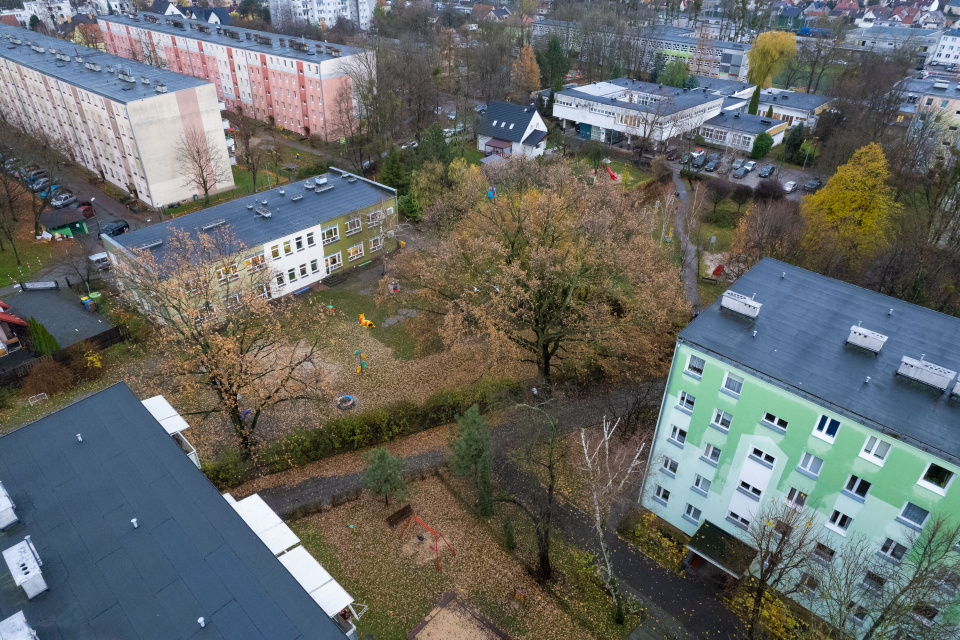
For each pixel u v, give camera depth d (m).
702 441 32.34
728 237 77.12
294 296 59.94
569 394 48.25
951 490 24.31
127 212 78.62
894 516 26.50
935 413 25.64
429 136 80.25
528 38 161.75
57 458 24.88
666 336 47.69
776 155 105.81
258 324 52.59
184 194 81.44
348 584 33.31
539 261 42.16
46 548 21.27
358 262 66.19
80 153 90.75
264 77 108.75
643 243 46.41
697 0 177.62
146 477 24.31
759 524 29.92
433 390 48.38
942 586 25.61
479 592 33.16
